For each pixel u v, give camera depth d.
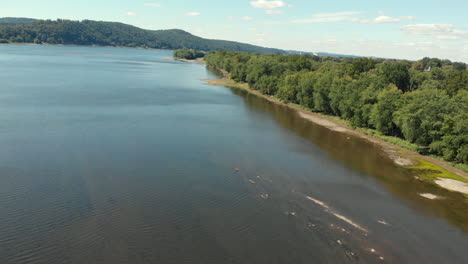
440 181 62.75
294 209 47.81
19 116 84.25
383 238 42.19
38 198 45.31
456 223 47.78
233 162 64.38
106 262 34.31
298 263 36.22
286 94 141.12
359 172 64.81
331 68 157.25
